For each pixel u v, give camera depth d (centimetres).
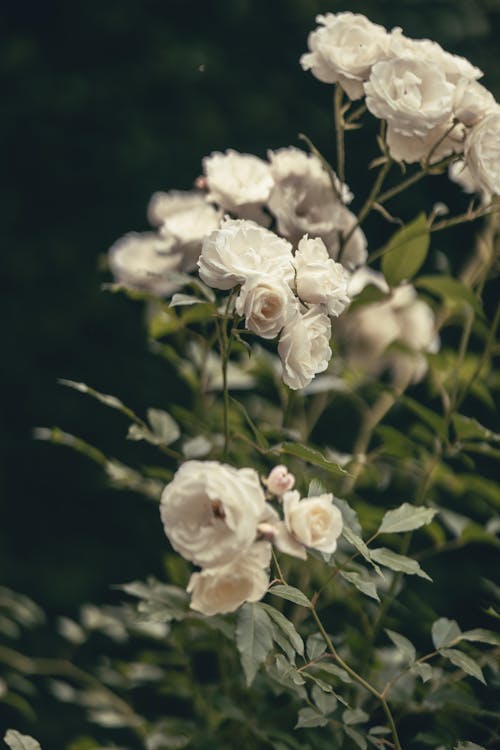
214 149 388
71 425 375
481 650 169
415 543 246
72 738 288
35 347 380
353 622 175
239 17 392
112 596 353
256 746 167
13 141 392
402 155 157
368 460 176
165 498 135
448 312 183
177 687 178
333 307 142
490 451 170
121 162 388
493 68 382
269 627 137
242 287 139
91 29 395
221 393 190
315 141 378
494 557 195
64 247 387
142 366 371
